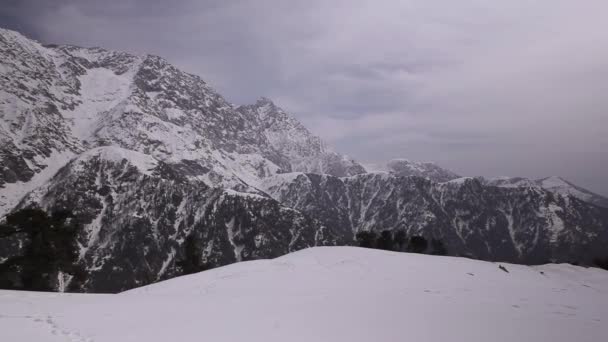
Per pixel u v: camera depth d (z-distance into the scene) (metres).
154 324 20.81
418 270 43.59
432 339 19.22
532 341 19.73
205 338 18.45
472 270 47.00
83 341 17.59
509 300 31.59
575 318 25.78
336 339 18.75
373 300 28.77
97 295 30.91
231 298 29.00
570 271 58.97
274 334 19.31
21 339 17.34
